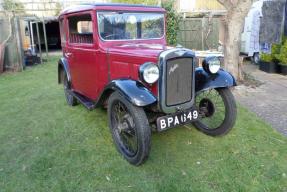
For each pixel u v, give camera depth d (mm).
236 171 3191
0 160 3625
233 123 3771
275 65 8578
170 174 3189
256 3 10188
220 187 2939
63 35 5422
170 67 3227
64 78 5910
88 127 4574
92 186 3043
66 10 4996
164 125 3281
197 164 3363
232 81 3744
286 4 8477
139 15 4293
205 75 3779
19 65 10516
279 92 6422
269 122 4582
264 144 3775
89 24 4238
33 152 3809
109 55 3932
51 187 3045
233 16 6629
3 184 3113
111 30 4133
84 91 4910
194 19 12281
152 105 3357
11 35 10383
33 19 13070
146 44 4250
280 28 8312
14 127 4703
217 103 4430
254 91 6504
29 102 6148
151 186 2998
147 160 3463
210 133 4027
